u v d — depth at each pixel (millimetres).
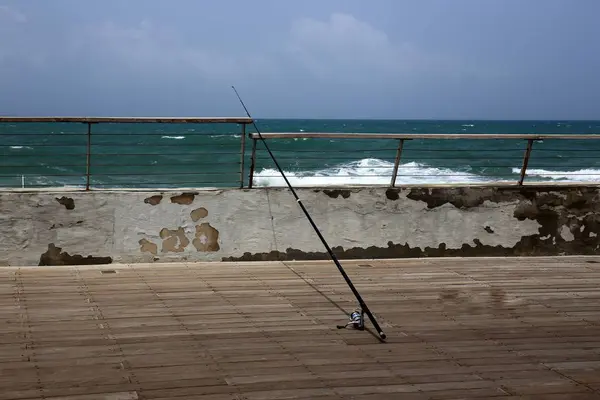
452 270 5473
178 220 5250
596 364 3404
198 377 3039
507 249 6055
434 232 5867
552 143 37625
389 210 5742
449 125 93000
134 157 25969
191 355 3326
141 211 5160
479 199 5949
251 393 2881
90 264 5082
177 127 45844
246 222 5406
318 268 5316
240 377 3061
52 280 4637
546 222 6137
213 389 2908
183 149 29984
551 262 5914
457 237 5930
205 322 3881
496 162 28016
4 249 4906
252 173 5477
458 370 3254
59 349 3336
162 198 5195
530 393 2994
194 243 5301
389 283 4984
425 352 3508
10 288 4410
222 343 3529
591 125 107062
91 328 3684
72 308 4035
